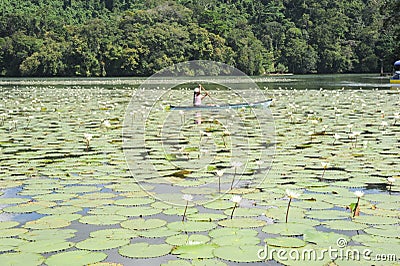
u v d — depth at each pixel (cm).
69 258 327
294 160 627
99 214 419
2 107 1397
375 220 402
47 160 632
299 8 6769
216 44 4816
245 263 321
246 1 7081
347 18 6331
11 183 521
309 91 2138
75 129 908
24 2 6700
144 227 387
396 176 543
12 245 350
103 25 5009
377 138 785
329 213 419
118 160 631
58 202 455
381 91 2039
